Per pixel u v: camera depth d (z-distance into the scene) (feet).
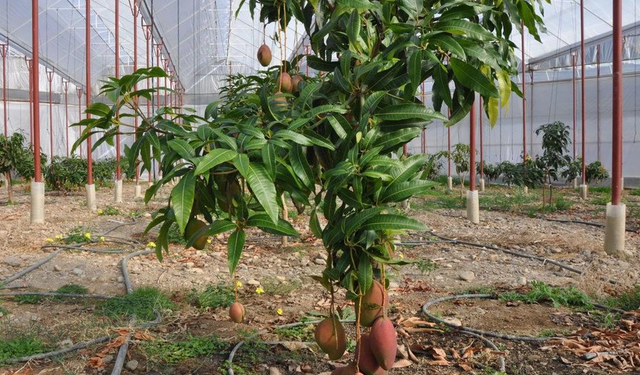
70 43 79.66
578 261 23.20
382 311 6.40
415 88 6.13
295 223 32.60
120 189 50.06
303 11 8.59
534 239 28.76
